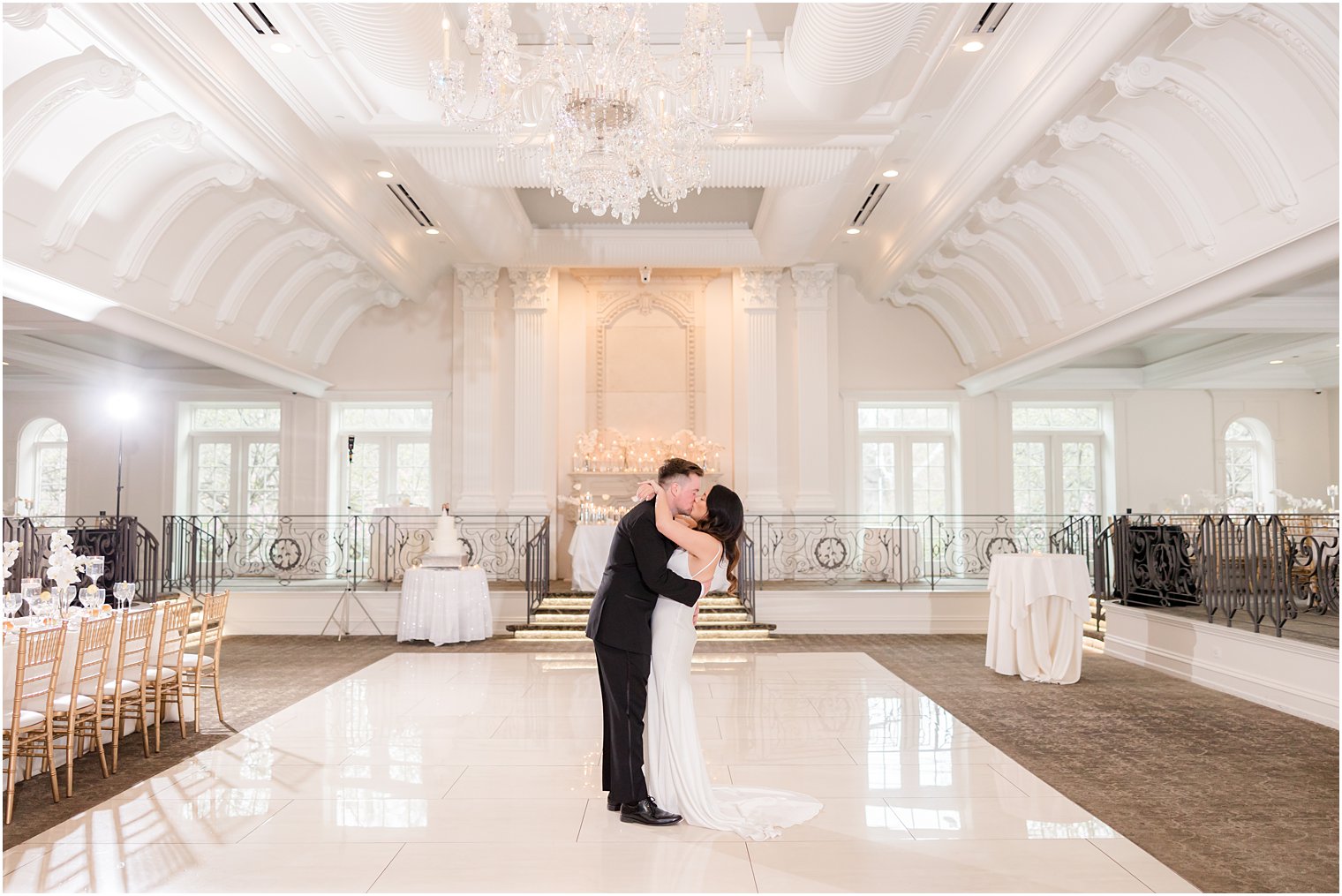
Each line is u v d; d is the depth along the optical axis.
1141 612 8.23
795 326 12.55
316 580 11.97
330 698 6.56
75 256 6.88
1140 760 4.94
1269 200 5.94
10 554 5.30
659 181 7.36
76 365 11.16
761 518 12.12
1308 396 13.06
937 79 6.78
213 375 12.38
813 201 9.08
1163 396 13.08
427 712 6.11
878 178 8.87
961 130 7.49
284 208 8.27
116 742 4.82
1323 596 7.91
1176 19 5.23
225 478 12.94
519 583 11.59
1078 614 7.20
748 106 5.38
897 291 12.45
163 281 8.17
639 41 4.91
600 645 3.98
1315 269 5.98
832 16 5.48
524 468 12.27
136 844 3.70
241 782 4.54
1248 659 6.66
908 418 13.16
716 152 7.66
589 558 10.49
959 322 12.36
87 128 6.12
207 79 6.08
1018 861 3.50
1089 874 3.38
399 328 12.68
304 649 9.04
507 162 7.65
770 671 7.70
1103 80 6.00
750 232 11.84
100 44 5.31
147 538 9.29
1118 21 5.28
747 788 4.34
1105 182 7.33
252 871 3.41
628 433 12.76
